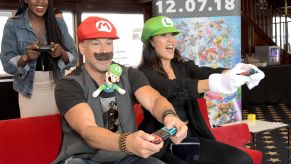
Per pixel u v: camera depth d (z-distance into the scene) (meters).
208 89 1.71
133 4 6.22
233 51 3.61
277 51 7.61
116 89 1.62
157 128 1.90
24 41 2.14
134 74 1.71
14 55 2.13
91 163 1.49
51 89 2.16
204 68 2.19
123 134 1.27
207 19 3.55
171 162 1.81
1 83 3.33
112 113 1.60
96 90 1.58
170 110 1.54
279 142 4.17
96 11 5.90
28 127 1.80
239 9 3.57
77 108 1.48
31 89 2.12
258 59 7.23
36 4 2.10
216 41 3.58
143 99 1.66
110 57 1.61
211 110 3.59
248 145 3.27
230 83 1.51
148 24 2.06
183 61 2.25
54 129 1.88
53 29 2.18
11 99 3.36
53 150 1.87
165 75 2.04
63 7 5.57
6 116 3.33
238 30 3.59
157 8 3.52
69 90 1.54
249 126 3.04
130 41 6.21
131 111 1.66
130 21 6.23
